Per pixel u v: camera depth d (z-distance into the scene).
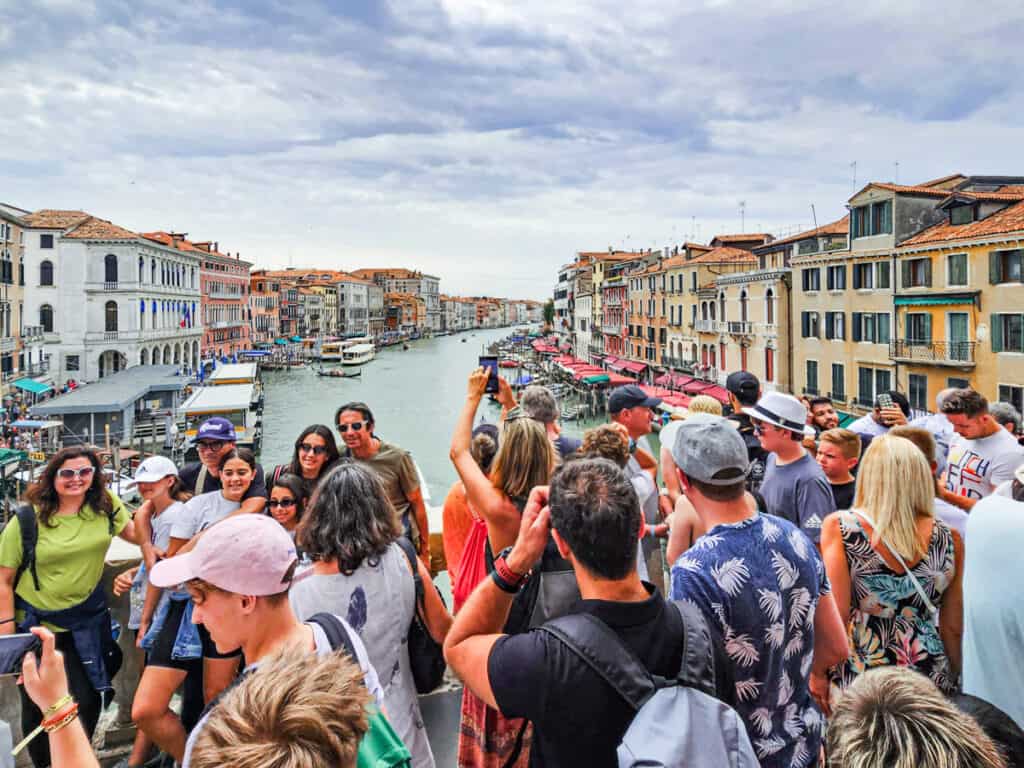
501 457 3.09
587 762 1.87
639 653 1.91
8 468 28.69
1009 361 23.42
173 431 39.47
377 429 50.22
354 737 1.55
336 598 2.72
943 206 26.69
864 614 2.95
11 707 3.10
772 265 39.53
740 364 41.41
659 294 55.91
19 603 3.80
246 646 2.20
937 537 2.89
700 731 1.78
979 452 4.99
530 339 145.00
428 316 199.25
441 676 3.06
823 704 2.93
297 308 120.06
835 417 6.61
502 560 2.21
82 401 36.56
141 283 57.66
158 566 2.28
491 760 2.82
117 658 4.09
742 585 2.28
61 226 53.75
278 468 4.50
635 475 4.10
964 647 2.44
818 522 3.70
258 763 1.35
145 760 3.66
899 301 27.67
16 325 45.78
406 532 4.50
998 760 1.51
